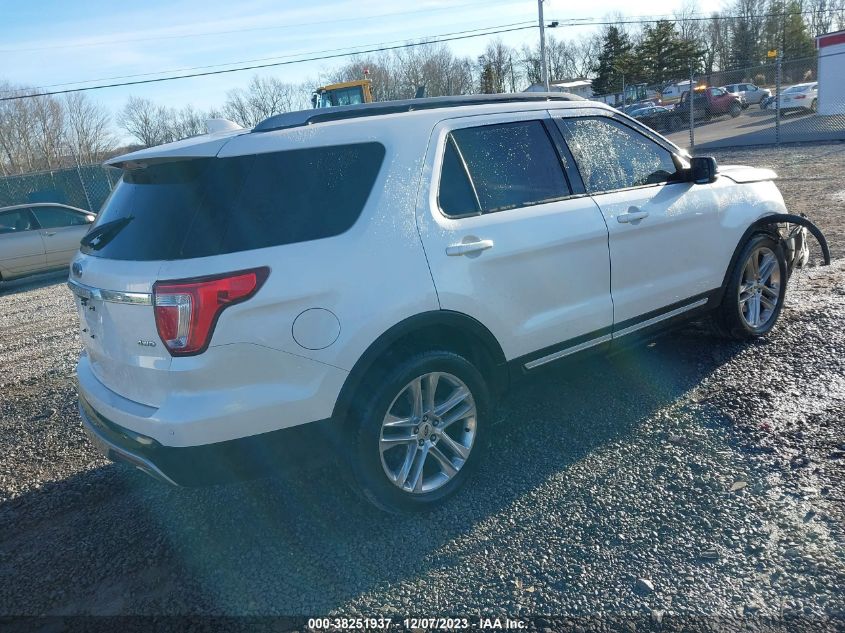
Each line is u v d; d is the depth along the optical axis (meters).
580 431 3.92
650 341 4.33
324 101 21.86
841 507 2.99
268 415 2.83
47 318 8.85
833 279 6.22
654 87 43.94
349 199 3.05
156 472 2.85
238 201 2.84
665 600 2.58
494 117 3.63
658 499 3.20
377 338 3.01
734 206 4.61
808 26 62.38
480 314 3.34
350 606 2.73
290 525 3.32
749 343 4.91
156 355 2.77
